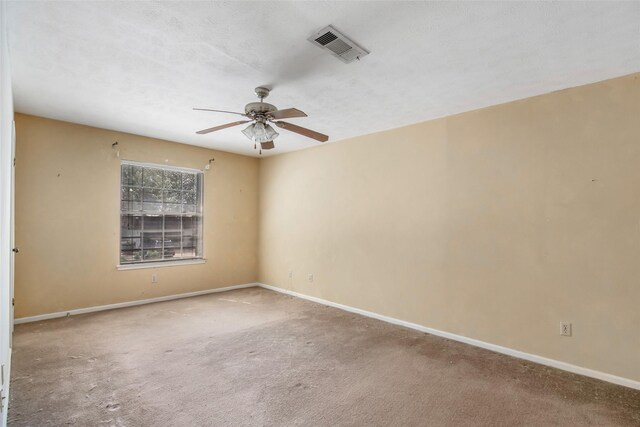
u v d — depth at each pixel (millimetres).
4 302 2027
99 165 4434
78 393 2422
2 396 1774
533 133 3129
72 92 3182
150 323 3977
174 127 4355
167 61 2539
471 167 3521
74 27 2098
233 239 5879
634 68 2564
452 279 3639
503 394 2502
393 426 2123
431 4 1826
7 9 1898
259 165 6207
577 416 2240
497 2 1803
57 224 4125
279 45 2281
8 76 2312
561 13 1896
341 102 3330
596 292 2773
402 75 2715
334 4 1835
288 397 2434
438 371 2861
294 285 5496
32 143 3951
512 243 3227
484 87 2947
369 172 4469
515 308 3193
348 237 4707
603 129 2771
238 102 3396
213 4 1855
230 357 3086
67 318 4086
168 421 2129
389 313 4191
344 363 2996
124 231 4715
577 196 2883
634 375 2598
